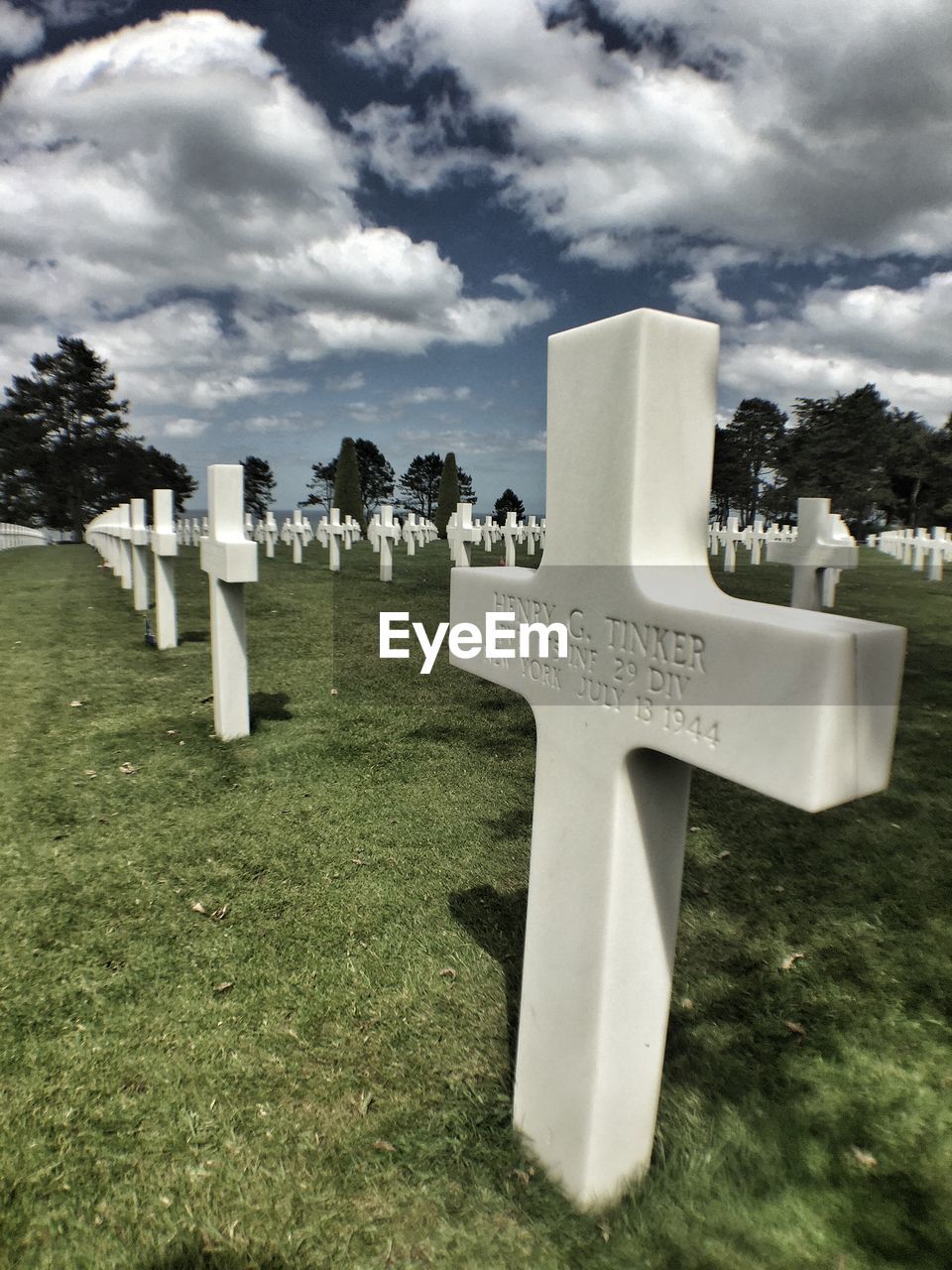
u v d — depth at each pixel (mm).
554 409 1764
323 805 4230
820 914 3184
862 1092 2223
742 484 58531
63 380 57688
